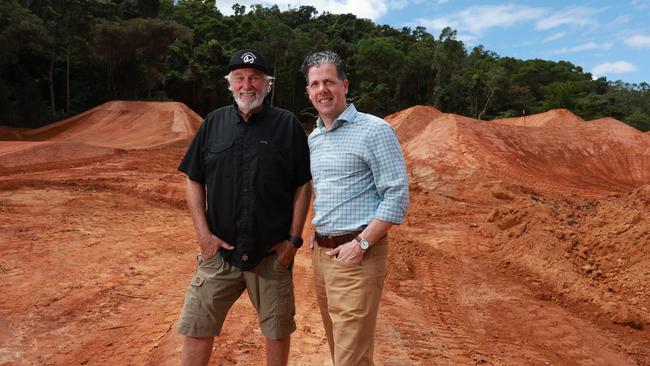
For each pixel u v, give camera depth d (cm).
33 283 572
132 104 3825
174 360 388
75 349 407
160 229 952
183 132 3231
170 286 598
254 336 449
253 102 287
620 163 2652
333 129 277
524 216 1148
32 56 4662
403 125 3641
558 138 2764
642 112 7169
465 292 725
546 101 7444
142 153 2323
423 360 429
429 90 7631
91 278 608
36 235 806
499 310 647
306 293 620
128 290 571
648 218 856
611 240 851
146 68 5109
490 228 1170
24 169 1688
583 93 7750
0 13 3931
